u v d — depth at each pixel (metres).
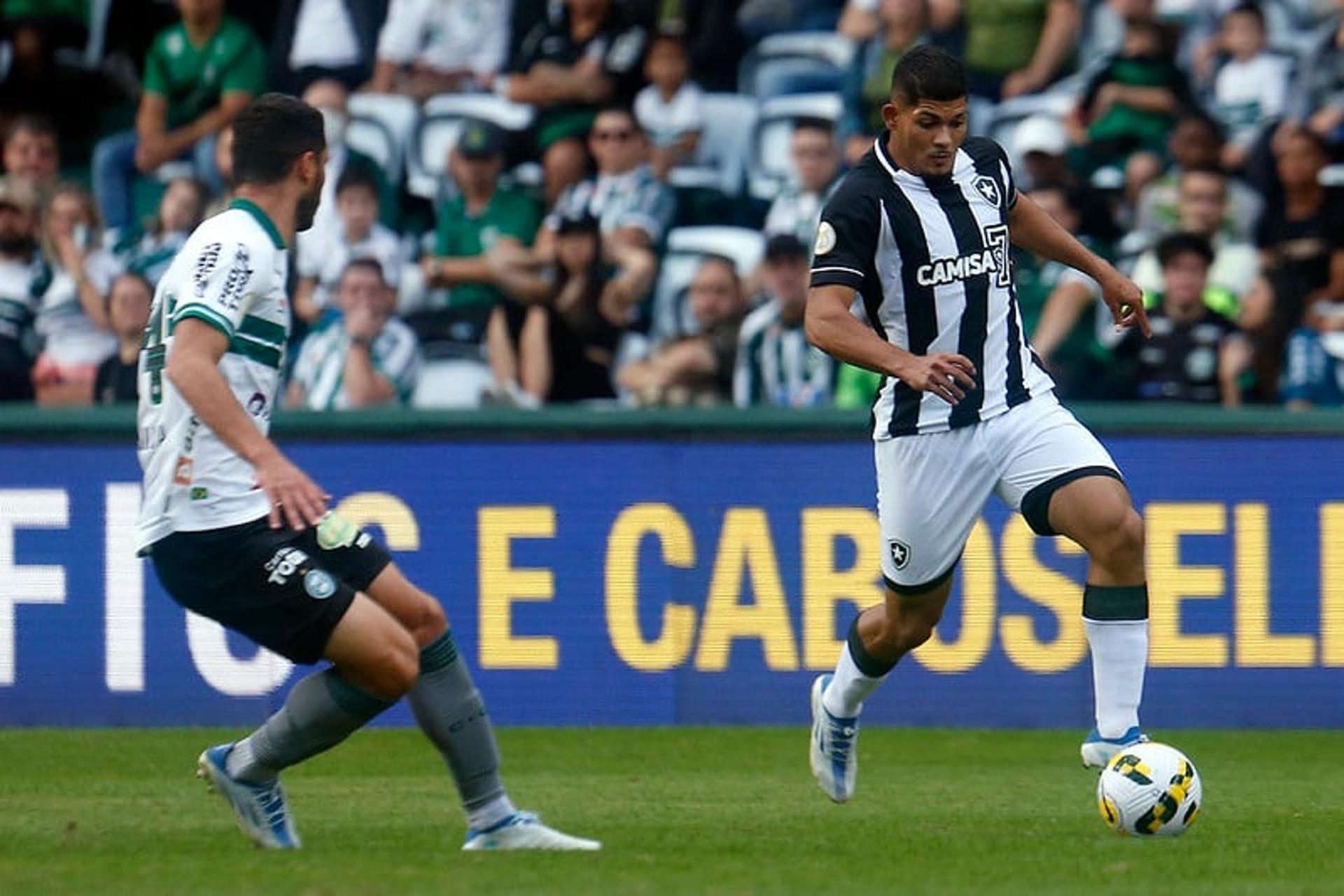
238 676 31.75
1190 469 30.97
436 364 39.44
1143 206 39.50
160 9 45.53
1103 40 42.09
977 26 41.94
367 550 17.89
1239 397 37.41
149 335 17.38
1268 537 30.86
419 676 17.73
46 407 31.81
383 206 41.38
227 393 15.96
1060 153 38.88
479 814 18.12
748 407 31.53
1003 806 23.16
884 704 31.61
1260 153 39.72
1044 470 20.17
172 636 31.75
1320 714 30.84
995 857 17.77
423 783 25.66
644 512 31.61
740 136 42.03
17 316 40.16
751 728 31.36
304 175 17.25
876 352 19.25
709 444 31.53
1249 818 21.59
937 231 20.34
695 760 28.19
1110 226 39.22
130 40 45.41
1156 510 31.00
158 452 17.23
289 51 43.38
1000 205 20.81
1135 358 37.62
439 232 40.38
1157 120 40.69
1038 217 21.44
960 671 31.39
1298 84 41.31
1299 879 16.08
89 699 31.80
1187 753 28.70
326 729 17.45
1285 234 39.19
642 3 42.75
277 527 16.16
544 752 28.97
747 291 39.41
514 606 31.73
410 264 40.69
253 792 17.89
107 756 28.64
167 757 28.53
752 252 40.44
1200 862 17.33
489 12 43.44
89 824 21.19
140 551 17.47
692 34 43.16
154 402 17.27
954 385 18.88
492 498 31.72
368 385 38.69
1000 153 21.09
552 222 40.28
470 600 31.80
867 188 20.33
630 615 31.67
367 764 27.98
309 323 39.44
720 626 31.55
